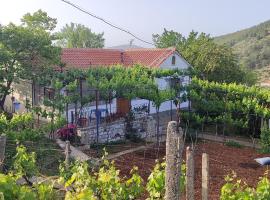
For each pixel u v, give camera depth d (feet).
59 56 75.51
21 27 69.15
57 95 61.93
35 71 70.85
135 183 28.78
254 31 400.06
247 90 76.48
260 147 69.10
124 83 65.36
